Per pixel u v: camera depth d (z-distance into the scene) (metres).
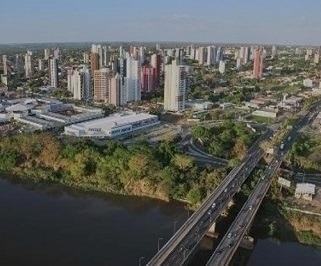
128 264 179.38
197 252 192.00
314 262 189.62
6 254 186.25
